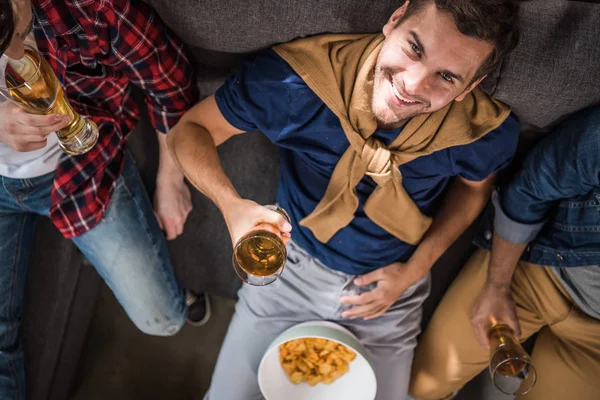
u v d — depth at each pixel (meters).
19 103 1.14
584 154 1.31
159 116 1.52
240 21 1.32
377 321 1.60
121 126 1.53
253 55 1.41
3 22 0.94
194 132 1.38
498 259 1.57
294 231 1.55
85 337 1.95
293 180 1.50
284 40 1.35
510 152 1.42
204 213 1.76
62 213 1.49
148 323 1.69
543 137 1.47
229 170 1.71
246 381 1.60
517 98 1.33
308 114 1.35
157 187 1.68
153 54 1.35
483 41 1.13
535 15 1.27
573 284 1.54
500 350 1.46
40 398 1.65
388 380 1.62
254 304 1.61
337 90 1.31
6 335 1.51
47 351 1.63
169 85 1.43
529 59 1.28
